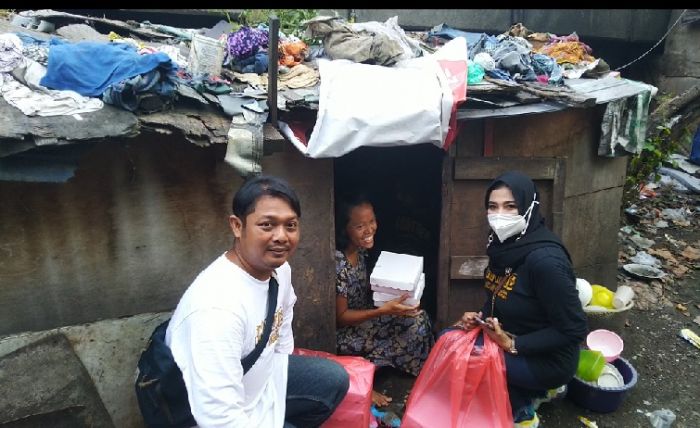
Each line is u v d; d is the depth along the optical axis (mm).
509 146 3117
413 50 3090
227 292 1627
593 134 3355
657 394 3008
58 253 2289
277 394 1987
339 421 2340
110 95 2023
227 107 2275
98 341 2416
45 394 2314
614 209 3678
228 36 3109
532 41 4141
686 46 7301
